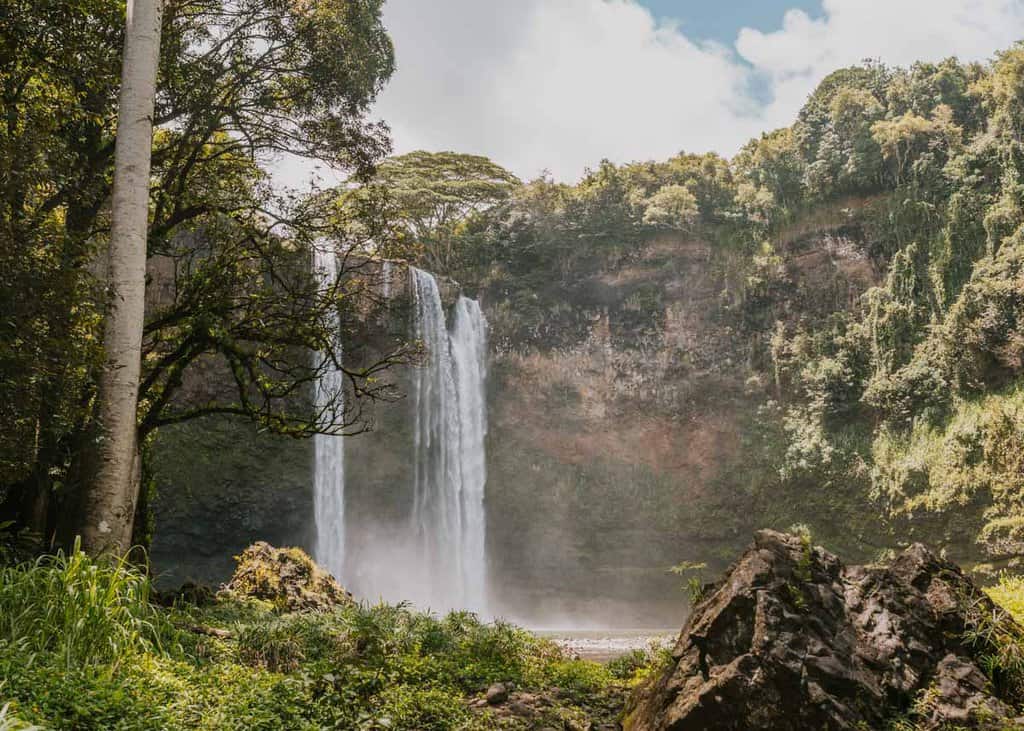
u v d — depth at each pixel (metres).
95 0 13.30
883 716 6.68
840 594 7.36
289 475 49.41
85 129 15.06
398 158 64.00
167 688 7.21
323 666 8.95
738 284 63.16
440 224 64.31
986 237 59.94
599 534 58.78
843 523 56.69
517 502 58.09
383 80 18.78
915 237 62.25
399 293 49.06
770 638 6.77
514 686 9.96
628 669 11.81
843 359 60.06
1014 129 63.03
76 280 11.34
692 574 57.69
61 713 5.98
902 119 65.19
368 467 52.34
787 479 58.16
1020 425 51.94
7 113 12.86
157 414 14.84
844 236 64.19
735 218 65.62
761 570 7.19
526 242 63.50
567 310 62.28
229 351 15.31
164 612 10.59
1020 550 49.91
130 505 12.06
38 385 11.36
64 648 7.08
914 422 57.06
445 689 9.51
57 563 8.80
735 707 6.60
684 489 59.53
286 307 16.41
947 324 57.47
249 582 16.31
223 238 16.31
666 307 62.84
